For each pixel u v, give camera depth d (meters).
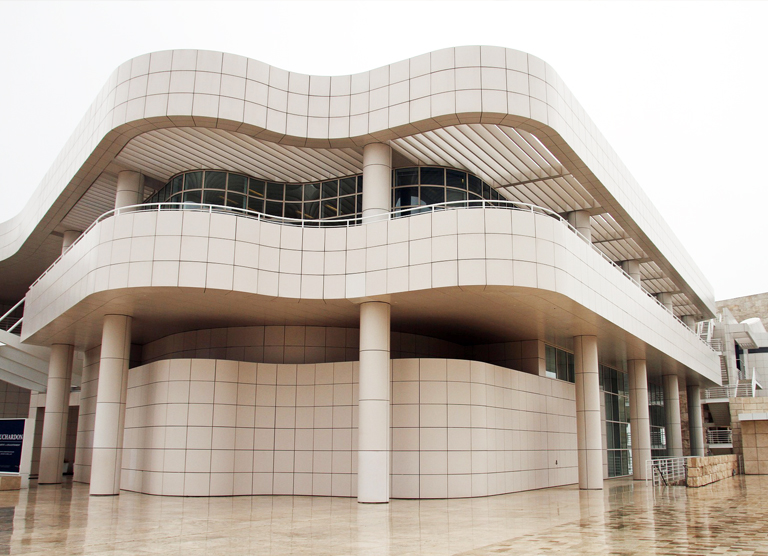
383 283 20.92
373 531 13.54
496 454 24.38
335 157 24.55
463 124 21.47
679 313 51.59
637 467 34.56
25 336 30.77
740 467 43.09
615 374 41.72
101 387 23.48
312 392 24.00
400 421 22.73
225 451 23.06
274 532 13.36
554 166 25.39
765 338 71.69
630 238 33.03
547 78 21.58
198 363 23.30
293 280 21.52
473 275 19.81
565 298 21.16
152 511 17.45
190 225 20.69
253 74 21.88
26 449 25.36
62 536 12.62
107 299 22.00
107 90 22.78
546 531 13.41
